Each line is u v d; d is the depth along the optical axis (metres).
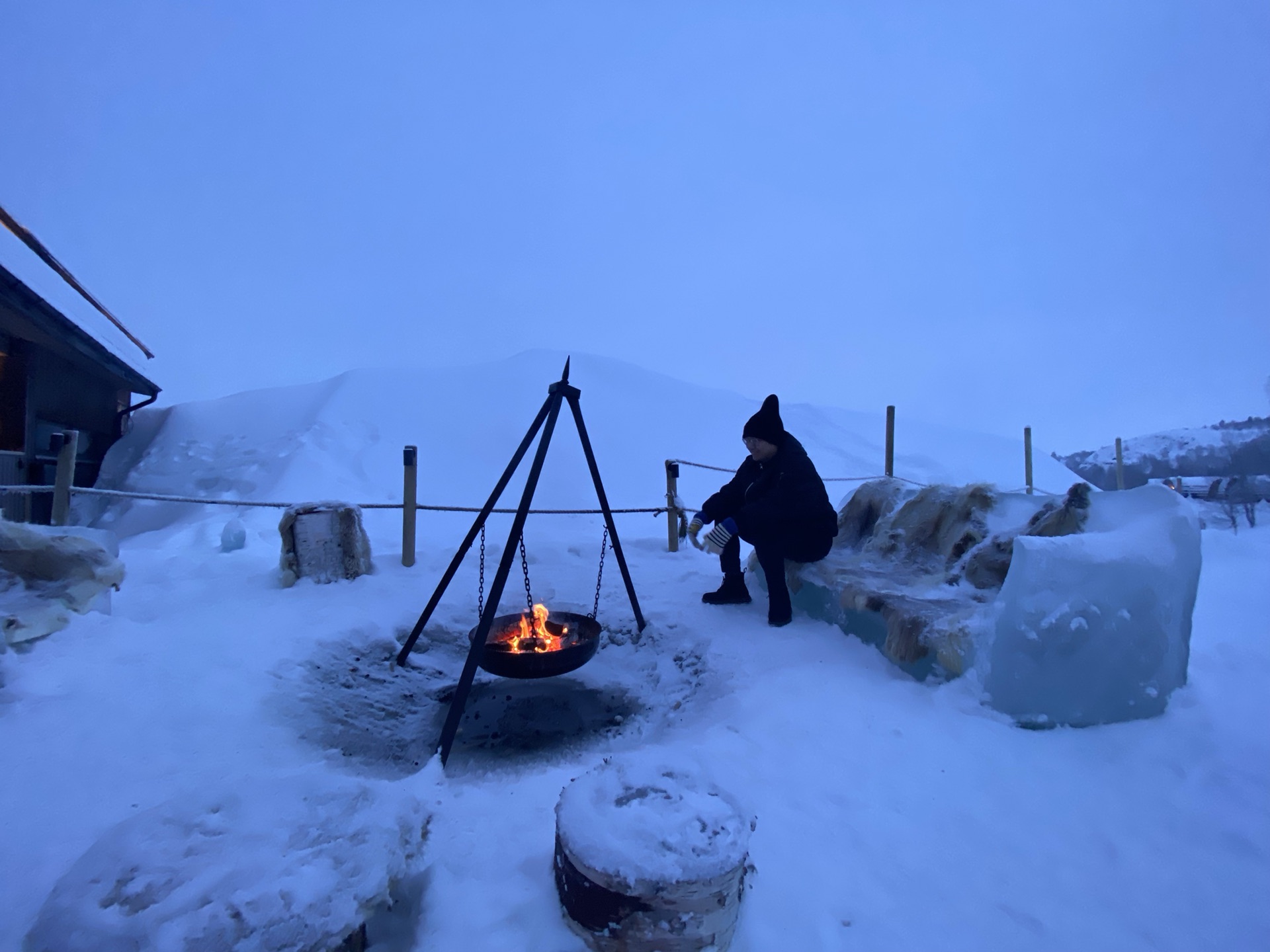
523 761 2.83
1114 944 1.56
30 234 10.07
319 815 1.53
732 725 2.64
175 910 1.21
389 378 15.53
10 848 1.81
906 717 2.63
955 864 1.82
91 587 3.29
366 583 4.70
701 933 1.41
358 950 1.43
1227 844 1.91
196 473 12.31
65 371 10.80
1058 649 2.63
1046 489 17.41
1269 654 3.40
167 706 2.72
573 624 3.83
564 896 1.53
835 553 4.57
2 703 2.51
